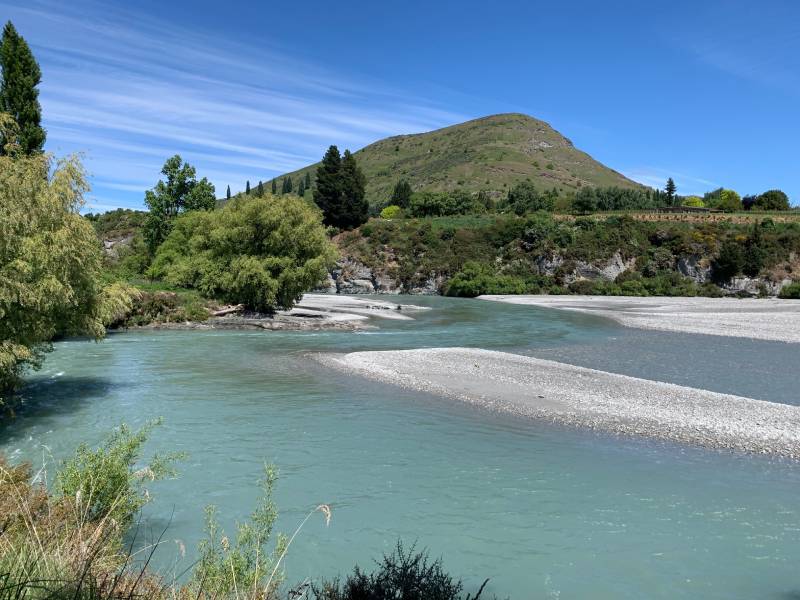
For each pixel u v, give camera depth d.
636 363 23.42
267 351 25.22
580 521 8.87
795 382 19.73
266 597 5.04
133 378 18.89
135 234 78.75
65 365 21.06
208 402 15.76
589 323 39.56
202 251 39.97
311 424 13.80
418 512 9.11
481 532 8.47
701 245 74.06
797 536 8.44
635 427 13.84
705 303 57.81
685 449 12.31
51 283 13.16
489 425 13.93
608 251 77.00
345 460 11.38
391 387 17.98
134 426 13.29
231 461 11.15
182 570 6.86
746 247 71.38
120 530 6.29
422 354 24.19
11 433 12.58
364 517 8.88
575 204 108.94
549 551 7.94
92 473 6.64
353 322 37.06
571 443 12.65
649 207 110.12
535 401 16.27
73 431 12.81
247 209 37.09
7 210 12.88
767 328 35.47
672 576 7.32
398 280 80.94
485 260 81.19
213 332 32.28
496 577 7.24
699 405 15.85
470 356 23.78
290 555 7.64
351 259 84.00
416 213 109.94
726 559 7.77
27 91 37.38
